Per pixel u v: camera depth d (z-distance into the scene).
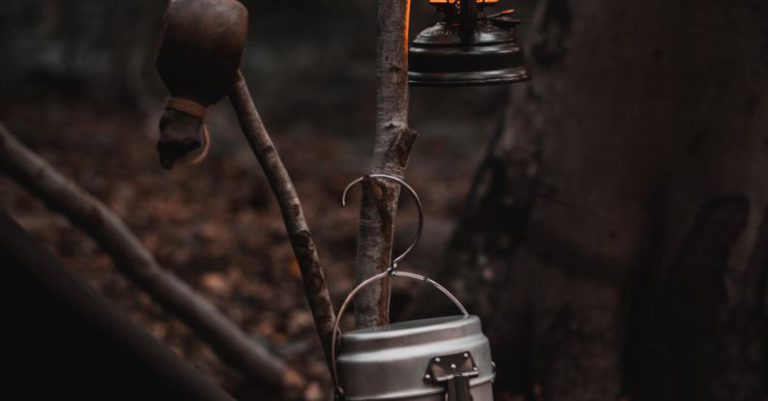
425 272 4.76
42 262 1.38
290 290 5.83
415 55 1.92
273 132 16.78
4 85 16.50
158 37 1.61
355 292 1.71
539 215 3.48
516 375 3.60
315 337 4.92
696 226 3.34
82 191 3.35
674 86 3.32
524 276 3.56
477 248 3.71
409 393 1.51
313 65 19.16
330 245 7.15
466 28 1.87
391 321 4.07
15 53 17.19
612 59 3.34
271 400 3.87
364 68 19.19
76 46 17.09
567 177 3.42
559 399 3.46
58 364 1.37
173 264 6.29
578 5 3.42
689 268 3.37
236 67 1.60
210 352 4.49
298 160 12.72
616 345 3.44
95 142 11.49
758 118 3.26
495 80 1.87
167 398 1.46
